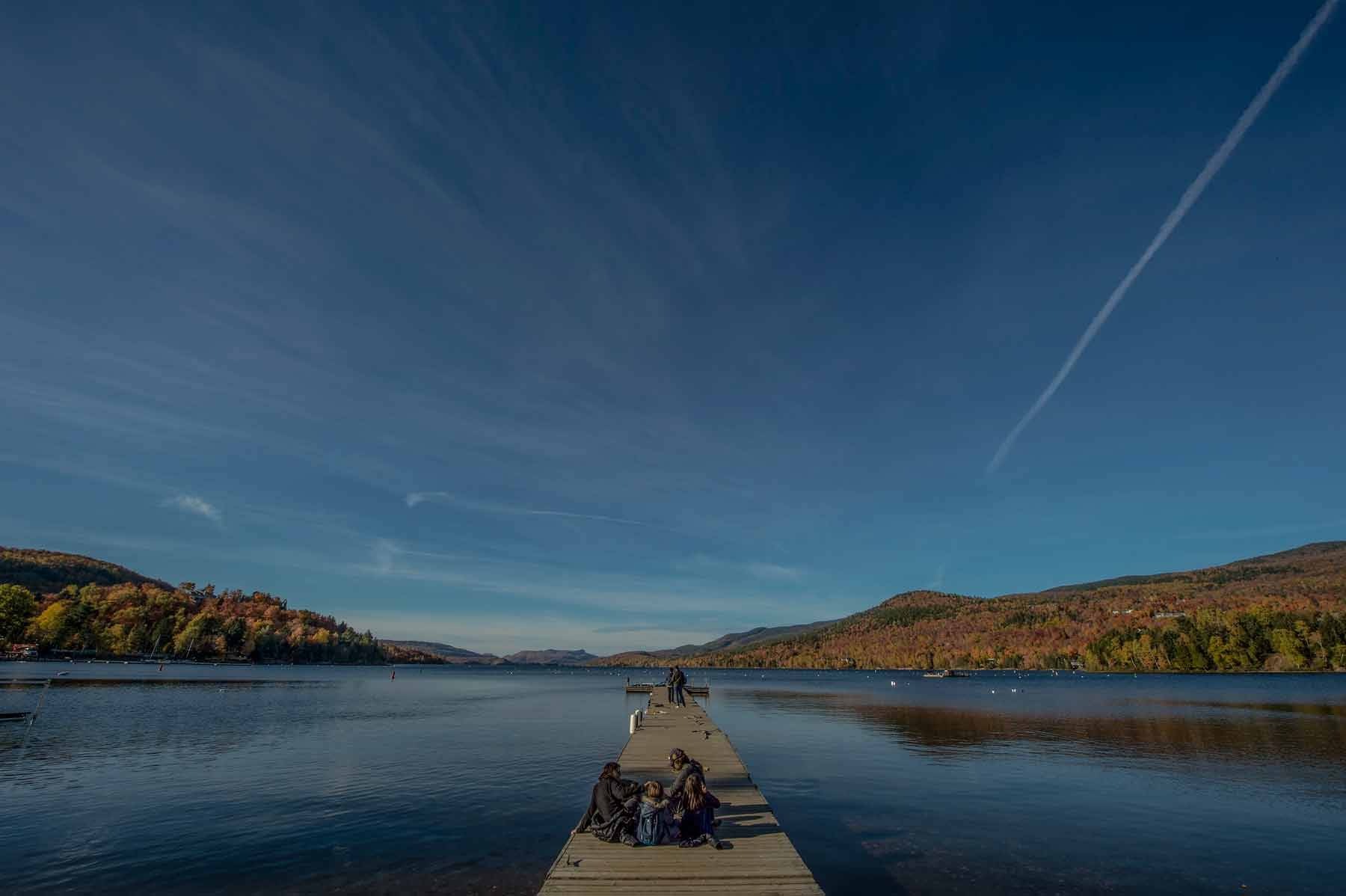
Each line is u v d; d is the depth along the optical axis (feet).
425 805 66.54
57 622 518.78
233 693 241.55
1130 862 48.78
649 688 278.87
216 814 62.39
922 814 63.00
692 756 70.49
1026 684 416.46
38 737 111.45
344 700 224.33
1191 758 96.84
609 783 41.11
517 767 90.27
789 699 264.72
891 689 361.30
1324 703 205.46
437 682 457.27
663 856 36.63
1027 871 46.75
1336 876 45.85
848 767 90.74
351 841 53.62
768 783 78.48
